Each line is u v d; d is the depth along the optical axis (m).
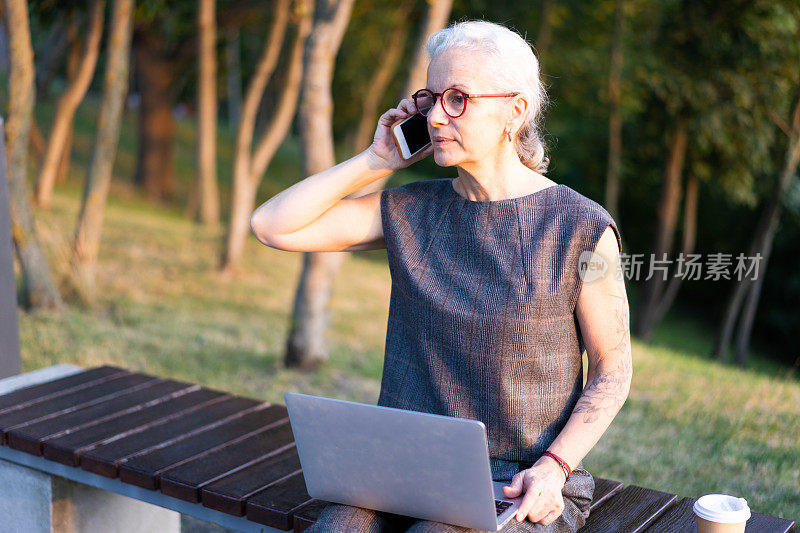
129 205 13.39
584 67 12.83
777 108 9.41
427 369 1.80
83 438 2.52
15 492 2.65
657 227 11.32
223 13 12.91
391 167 2.00
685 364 6.23
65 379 3.15
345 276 11.05
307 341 5.75
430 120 1.74
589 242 1.69
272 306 8.12
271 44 9.31
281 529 2.05
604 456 3.73
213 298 8.07
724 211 14.70
